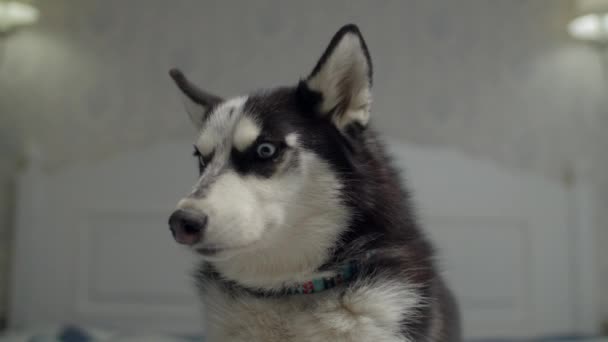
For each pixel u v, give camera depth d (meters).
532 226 3.09
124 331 2.66
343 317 1.13
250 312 1.19
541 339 2.78
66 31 3.15
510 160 3.24
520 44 3.30
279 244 1.17
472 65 3.27
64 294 2.91
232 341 1.20
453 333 1.45
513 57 3.29
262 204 1.12
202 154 1.22
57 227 2.94
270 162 1.15
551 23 3.30
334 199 1.19
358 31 1.20
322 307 1.14
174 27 3.18
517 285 3.06
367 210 1.21
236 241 1.06
